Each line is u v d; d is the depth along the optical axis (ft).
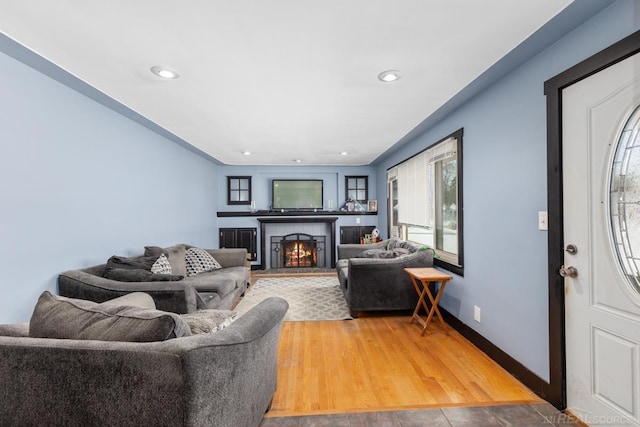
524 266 6.79
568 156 5.65
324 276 18.76
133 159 10.71
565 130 5.71
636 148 4.59
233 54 6.24
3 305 6.19
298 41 5.78
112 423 3.33
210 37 5.63
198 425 3.31
